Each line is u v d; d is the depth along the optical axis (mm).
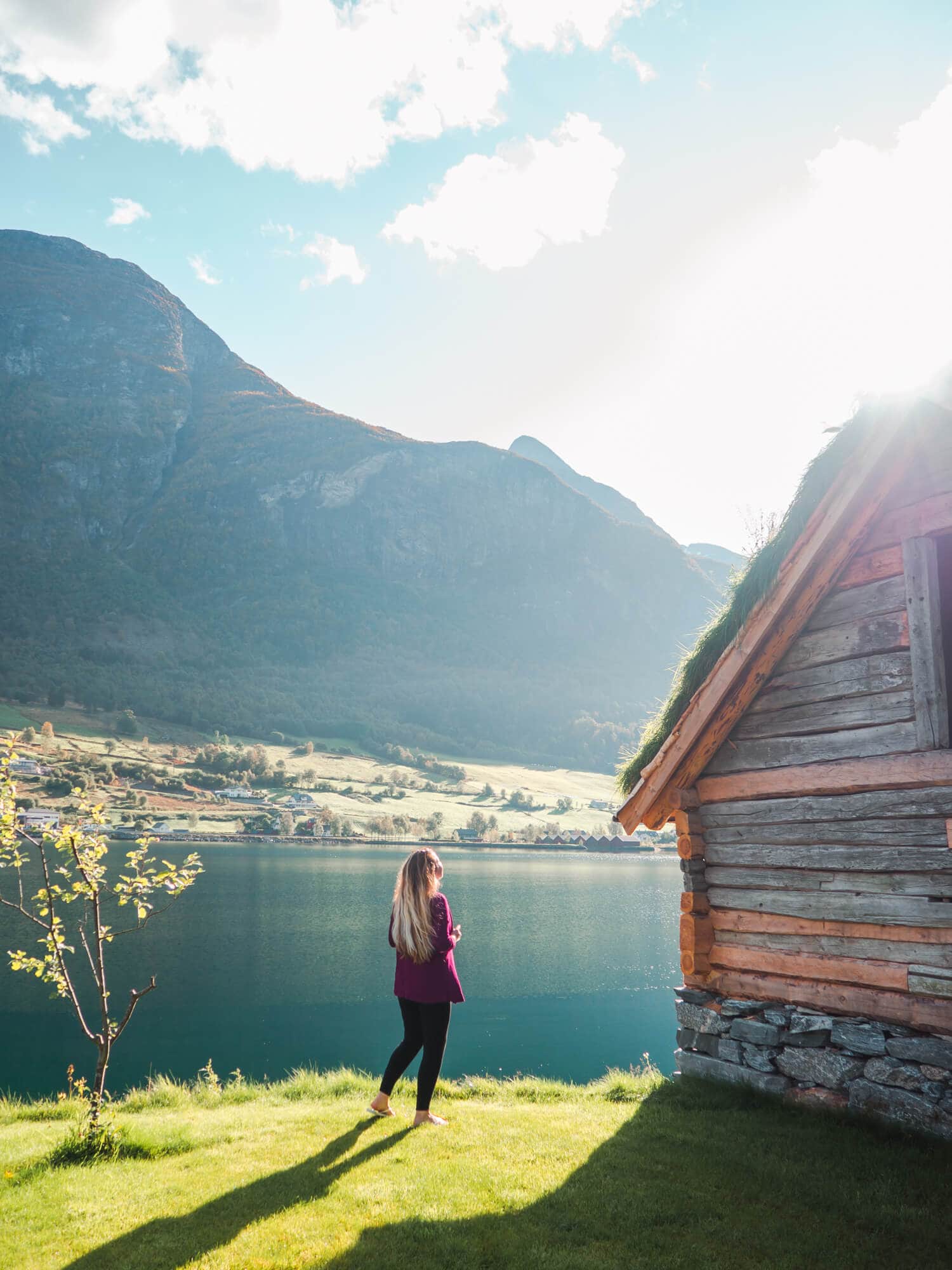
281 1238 4449
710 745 8211
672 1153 5949
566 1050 30156
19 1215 4836
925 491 6750
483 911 77625
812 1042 7059
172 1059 28094
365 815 184250
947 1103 6047
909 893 6531
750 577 7461
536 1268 4191
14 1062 27172
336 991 41719
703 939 8086
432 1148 6000
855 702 7098
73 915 62531
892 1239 4641
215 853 129375
